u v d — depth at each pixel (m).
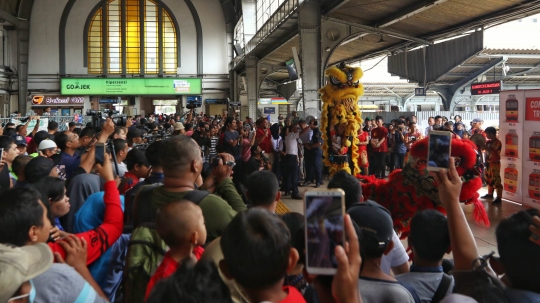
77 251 2.17
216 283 1.35
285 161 9.52
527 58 17.58
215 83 35.25
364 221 2.10
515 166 8.26
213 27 35.03
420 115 17.80
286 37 19.72
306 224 1.37
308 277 1.64
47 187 2.80
